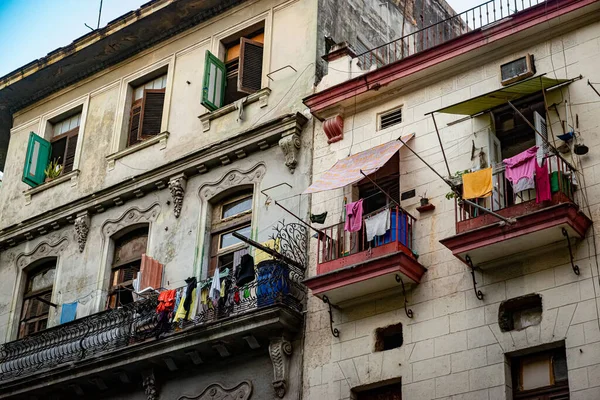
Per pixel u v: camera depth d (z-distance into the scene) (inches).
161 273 874.8
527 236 646.5
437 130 707.4
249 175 863.7
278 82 892.6
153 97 992.9
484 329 660.1
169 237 892.6
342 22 940.0
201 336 768.9
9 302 999.0
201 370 797.2
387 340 721.0
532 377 638.5
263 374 759.1
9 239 1027.9
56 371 852.6
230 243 858.8
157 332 799.1
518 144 717.9
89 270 944.9
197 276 849.5
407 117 783.7
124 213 945.5
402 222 722.8
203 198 887.1
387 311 715.4
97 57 1057.5
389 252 707.4
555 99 701.3
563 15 719.1
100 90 1061.1
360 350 714.2
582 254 642.2
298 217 792.9
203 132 925.8
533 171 647.8
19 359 901.8
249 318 744.3
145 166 956.0
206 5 978.1
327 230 780.0
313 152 828.6
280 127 850.1
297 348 750.5
